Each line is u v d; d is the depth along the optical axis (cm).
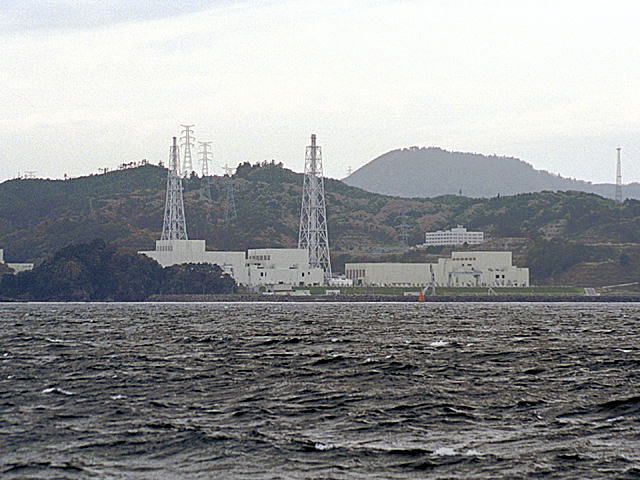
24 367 19112
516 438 10900
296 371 17862
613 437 10931
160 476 9150
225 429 11450
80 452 10206
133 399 14150
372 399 13900
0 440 10856
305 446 10406
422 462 9656
